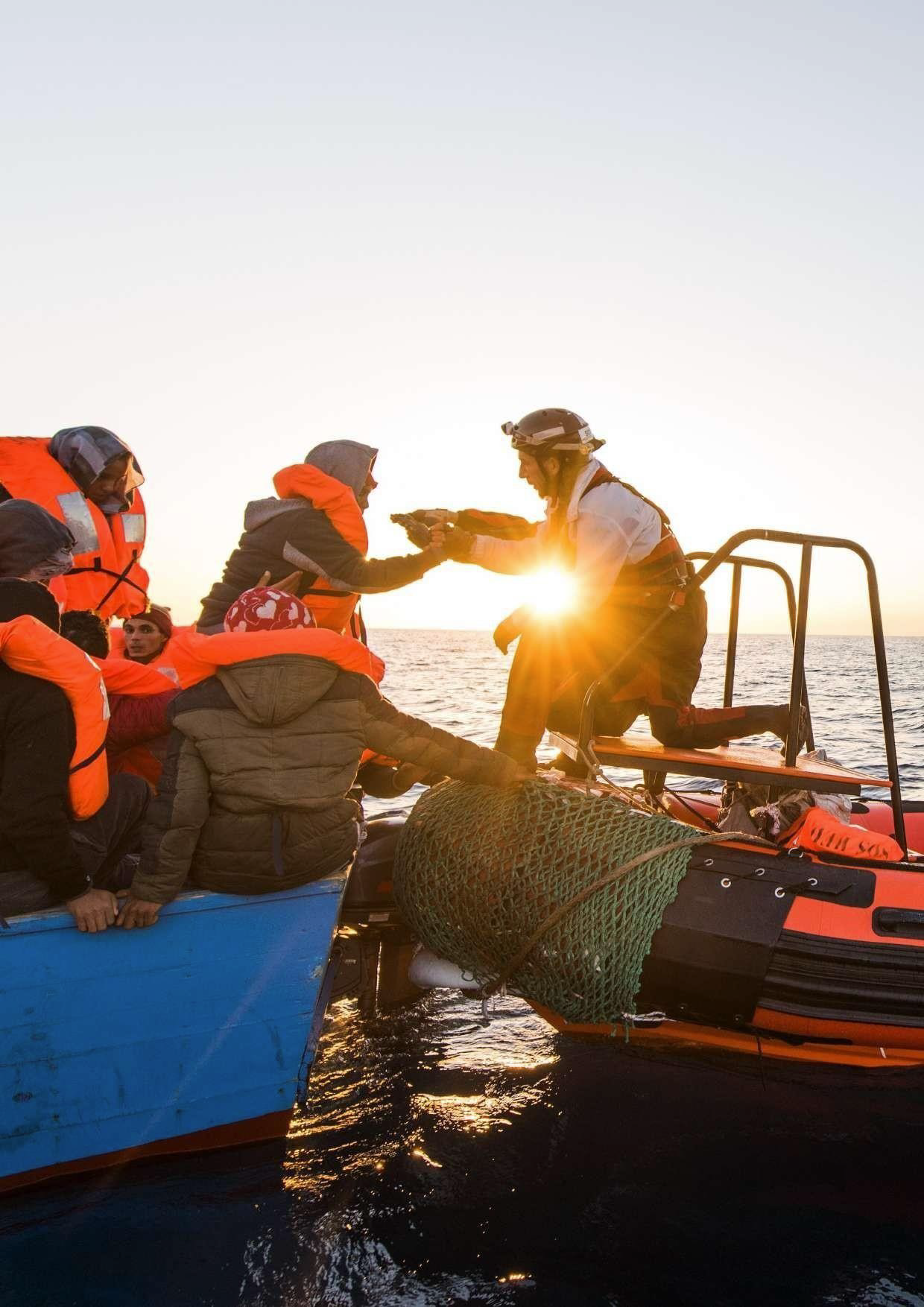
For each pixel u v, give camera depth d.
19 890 2.79
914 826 4.80
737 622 4.55
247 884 2.97
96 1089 2.89
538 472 3.82
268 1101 3.08
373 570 3.65
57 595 3.83
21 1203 2.84
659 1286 2.53
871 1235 2.76
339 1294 2.49
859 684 26.50
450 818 3.57
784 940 3.31
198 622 3.77
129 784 3.10
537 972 3.39
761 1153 3.17
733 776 3.57
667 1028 3.74
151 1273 2.55
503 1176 3.01
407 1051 3.80
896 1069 3.76
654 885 3.36
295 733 2.95
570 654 3.88
